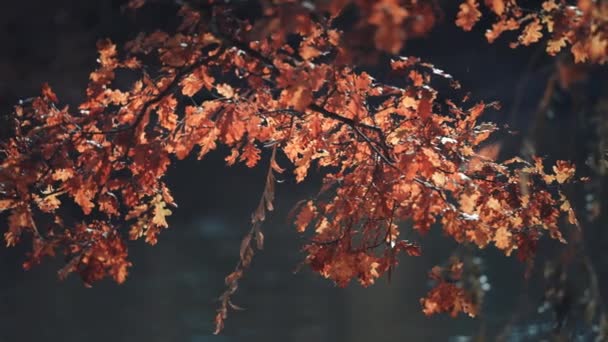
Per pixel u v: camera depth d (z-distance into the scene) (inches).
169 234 875.4
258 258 770.2
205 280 715.4
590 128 161.5
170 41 174.7
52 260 769.6
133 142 177.5
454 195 187.2
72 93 958.4
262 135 193.6
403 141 189.6
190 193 1028.5
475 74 949.8
